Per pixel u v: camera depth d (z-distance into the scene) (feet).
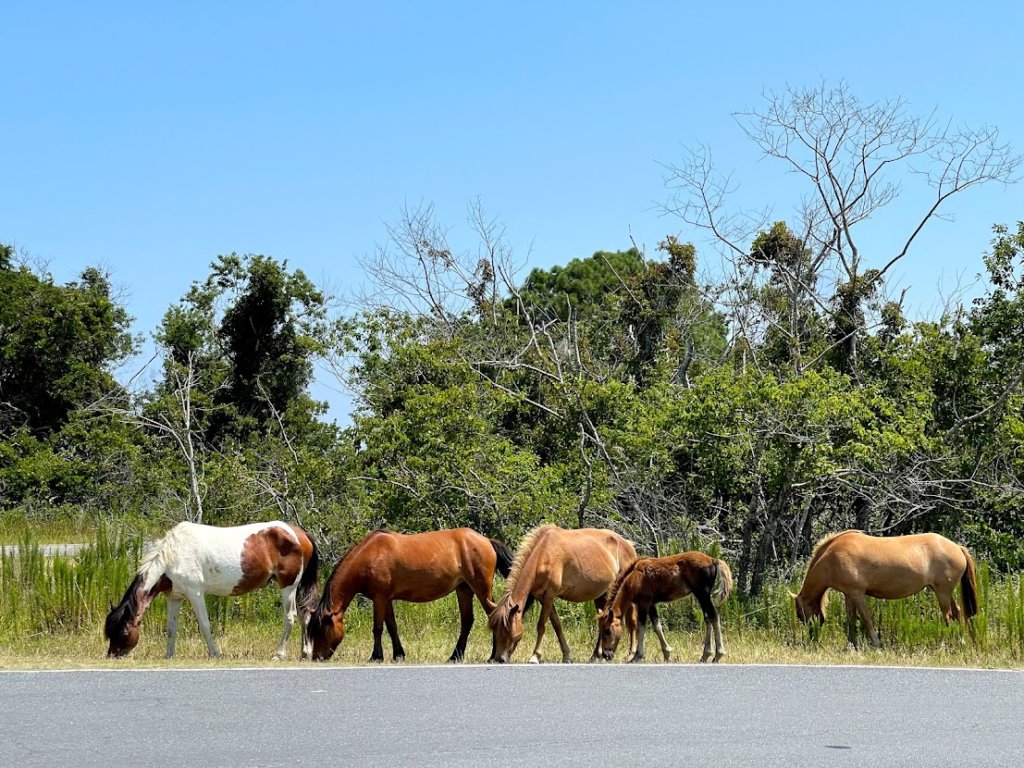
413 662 45.24
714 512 70.03
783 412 62.28
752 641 53.11
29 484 108.99
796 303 82.38
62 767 23.54
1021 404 68.85
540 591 44.73
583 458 67.00
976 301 73.97
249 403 117.80
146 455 102.83
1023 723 29.19
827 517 70.64
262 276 117.80
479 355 86.89
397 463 68.85
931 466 67.62
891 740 26.96
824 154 85.10
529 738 26.58
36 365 124.77
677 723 28.58
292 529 47.62
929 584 49.37
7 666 38.27
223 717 28.73
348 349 78.64
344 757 24.56
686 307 96.63
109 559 55.42
